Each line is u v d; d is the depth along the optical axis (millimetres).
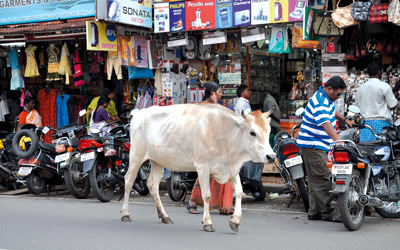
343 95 9398
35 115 11898
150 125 6719
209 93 7418
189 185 8516
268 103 10727
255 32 9727
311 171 6754
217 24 9914
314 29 9102
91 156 8648
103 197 8766
